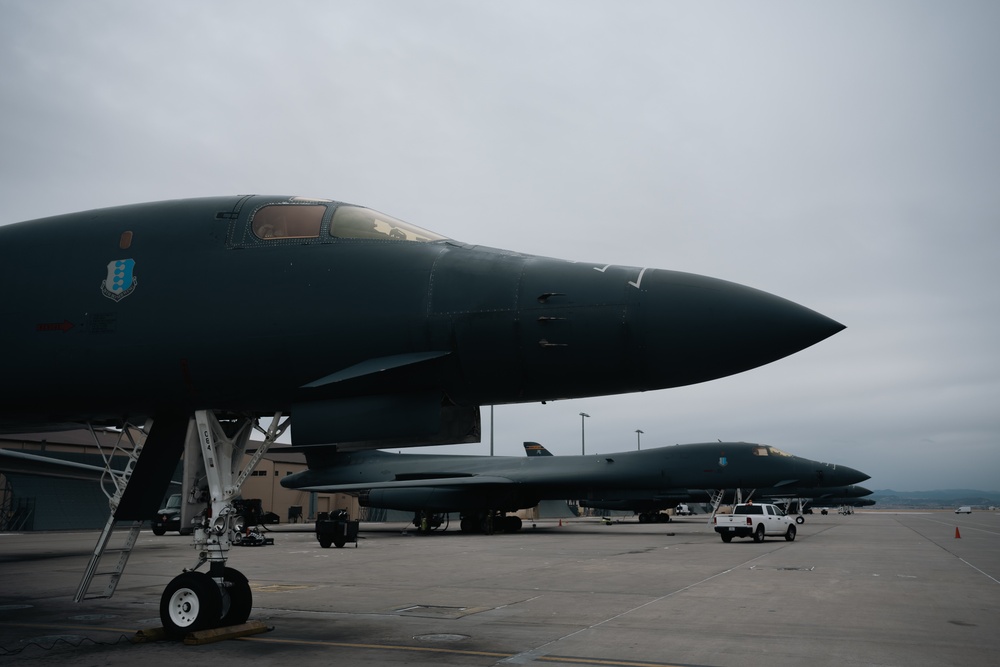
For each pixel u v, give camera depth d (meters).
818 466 40.03
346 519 28.03
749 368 7.35
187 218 8.66
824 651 7.86
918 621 9.79
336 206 8.64
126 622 10.02
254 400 8.30
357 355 7.75
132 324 8.24
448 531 41.53
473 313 7.52
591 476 38.25
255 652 7.80
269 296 8.01
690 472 38.25
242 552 24.27
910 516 87.62
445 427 8.64
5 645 8.24
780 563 18.70
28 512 41.41
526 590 13.42
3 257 8.88
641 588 13.59
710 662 7.32
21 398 8.68
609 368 7.33
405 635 8.84
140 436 9.47
